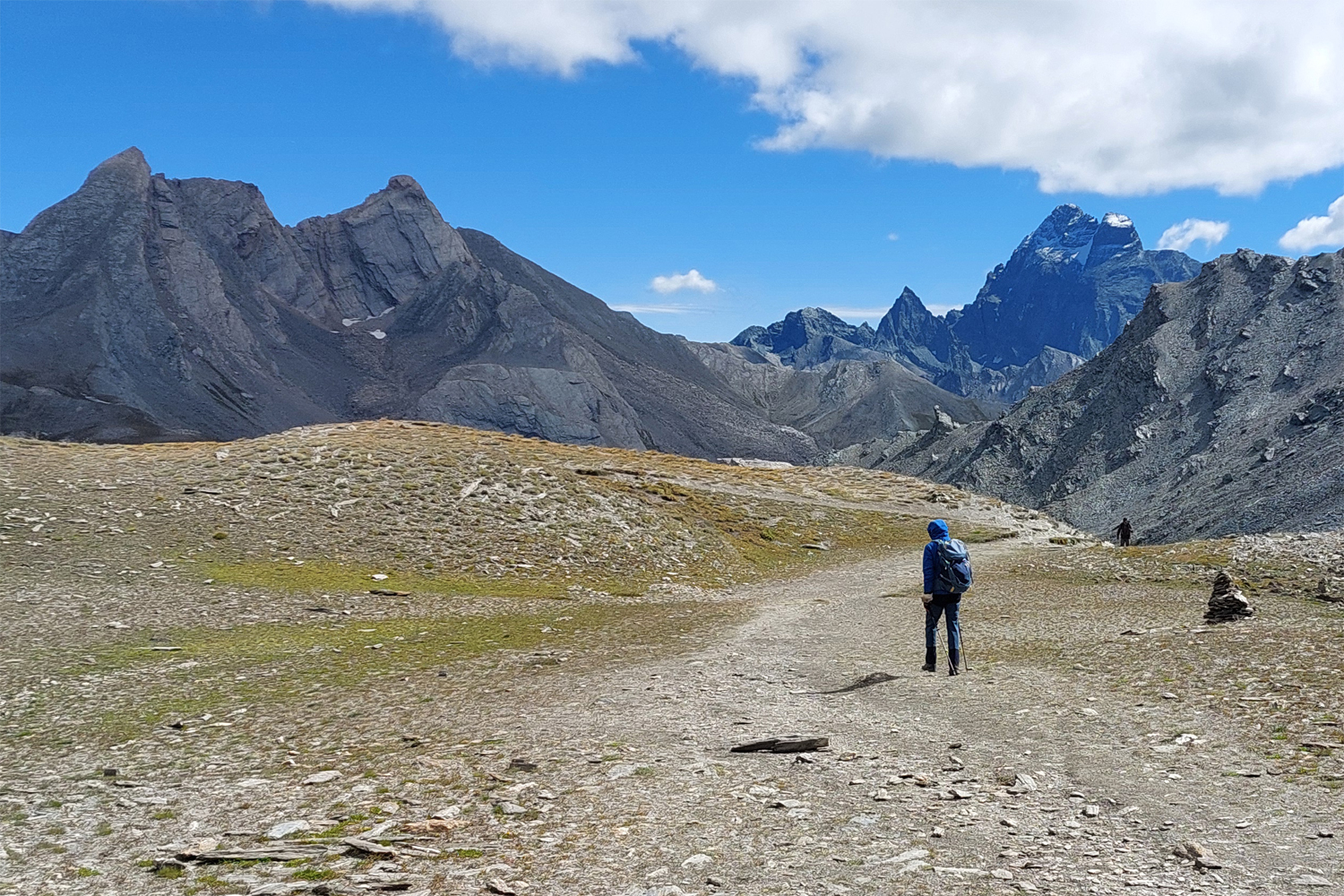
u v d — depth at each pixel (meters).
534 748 12.77
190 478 49.81
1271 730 11.40
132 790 12.04
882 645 23.11
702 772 11.01
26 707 18.31
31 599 30.80
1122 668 16.78
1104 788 9.86
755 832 8.70
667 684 17.86
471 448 63.25
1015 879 7.27
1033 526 80.56
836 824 8.88
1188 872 7.36
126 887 8.22
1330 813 8.49
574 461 70.75
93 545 39.00
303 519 46.19
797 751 12.16
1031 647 20.94
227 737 15.25
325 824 9.81
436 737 14.02
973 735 12.71
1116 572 43.78
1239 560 42.03
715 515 64.38
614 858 8.14
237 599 32.84
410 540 45.53
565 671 20.20
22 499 43.25
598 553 48.12
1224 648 17.38
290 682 20.28
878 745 12.29
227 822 10.31
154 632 27.41
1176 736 11.73
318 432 64.75
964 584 17.92
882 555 61.41
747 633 26.52
